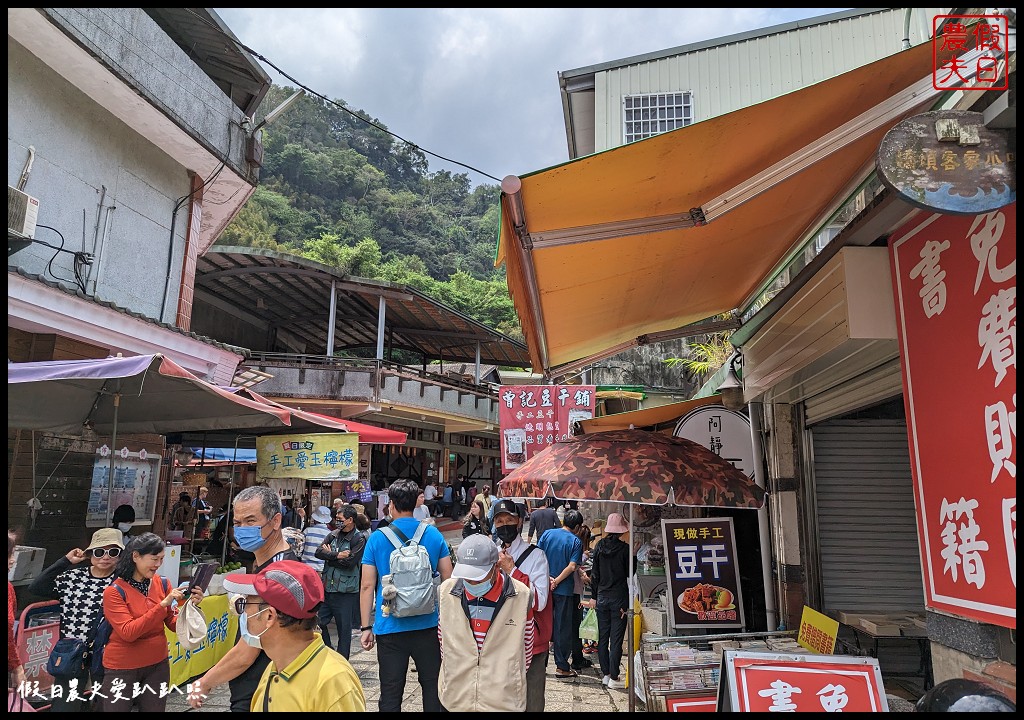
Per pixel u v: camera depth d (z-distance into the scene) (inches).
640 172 113.7
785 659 125.3
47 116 278.8
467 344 887.7
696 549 215.0
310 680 98.1
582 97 514.3
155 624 150.8
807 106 111.3
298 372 665.0
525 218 120.5
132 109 311.0
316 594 101.8
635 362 673.6
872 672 121.4
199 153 355.9
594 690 231.5
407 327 834.2
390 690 155.9
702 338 577.0
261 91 421.4
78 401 227.8
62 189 287.4
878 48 470.6
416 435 959.0
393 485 178.9
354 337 882.8
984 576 105.7
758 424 257.3
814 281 164.1
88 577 164.7
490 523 418.0
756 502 167.2
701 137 108.0
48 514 257.1
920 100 116.6
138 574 152.2
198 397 225.9
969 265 111.1
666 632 236.7
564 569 244.5
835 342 150.3
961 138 93.1
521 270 142.0
